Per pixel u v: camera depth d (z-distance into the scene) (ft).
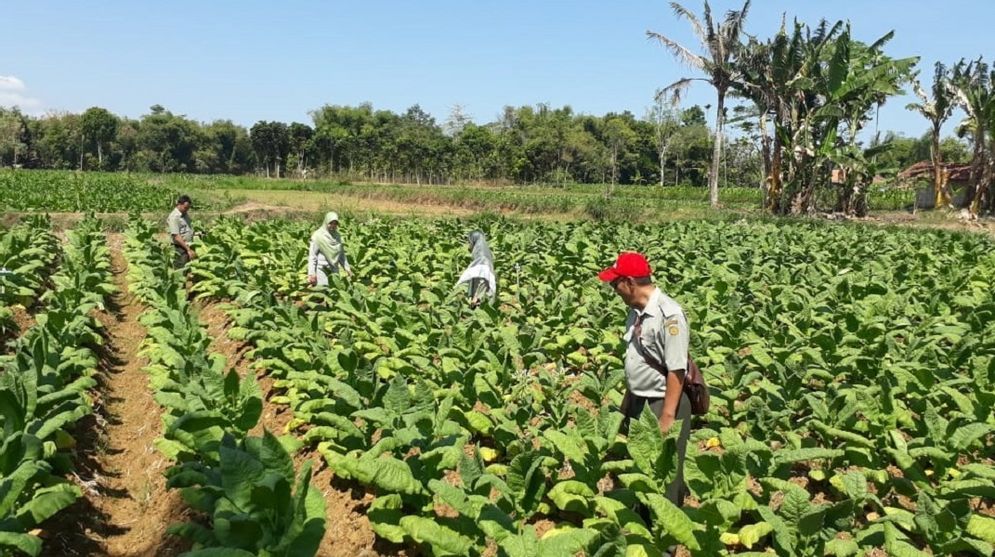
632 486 15.33
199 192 136.98
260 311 30.86
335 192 167.94
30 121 358.43
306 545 13.21
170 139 360.48
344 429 18.70
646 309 16.84
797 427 21.95
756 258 49.70
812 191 119.75
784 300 35.88
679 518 13.89
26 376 19.71
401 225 77.82
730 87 123.54
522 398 22.27
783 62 112.78
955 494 17.33
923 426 20.12
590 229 75.10
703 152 292.40
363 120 376.07
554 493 16.81
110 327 38.63
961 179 149.07
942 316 33.14
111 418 26.78
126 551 18.58
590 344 28.53
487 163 271.08
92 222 69.41
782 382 23.13
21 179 144.05
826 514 14.85
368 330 29.40
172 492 20.65
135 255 50.34
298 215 95.25
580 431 17.80
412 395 19.02
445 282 40.22
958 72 128.67
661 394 17.15
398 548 17.06
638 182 301.84
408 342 27.27
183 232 47.52
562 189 229.04
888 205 163.32
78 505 19.49
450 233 69.31
